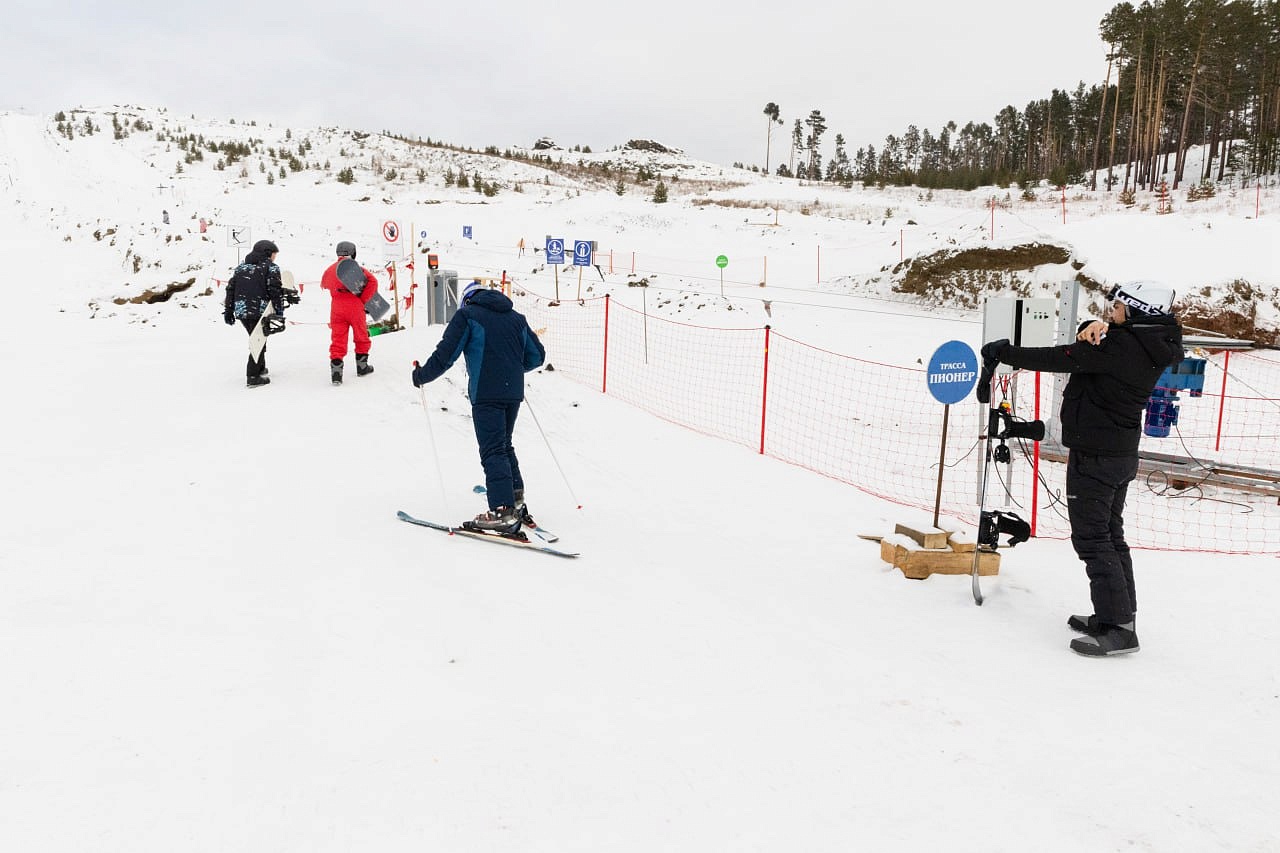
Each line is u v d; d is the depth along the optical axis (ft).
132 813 7.46
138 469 19.21
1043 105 261.44
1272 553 18.92
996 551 16.52
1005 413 15.06
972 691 11.44
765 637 12.95
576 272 75.00
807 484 24.43
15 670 9.82
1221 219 66.13
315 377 28.60
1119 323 13.03
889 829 8.18
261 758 8.48
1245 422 34.63
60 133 176.65
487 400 16.66
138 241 62.08
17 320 43.34
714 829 7.99
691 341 47.85
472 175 168.35
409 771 8.48
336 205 120.98
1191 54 157.17
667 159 298.97
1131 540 20.35
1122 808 8.70
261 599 12.56
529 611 13.12
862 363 44.34
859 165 358.23
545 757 8.98
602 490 21.77
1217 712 10.99
